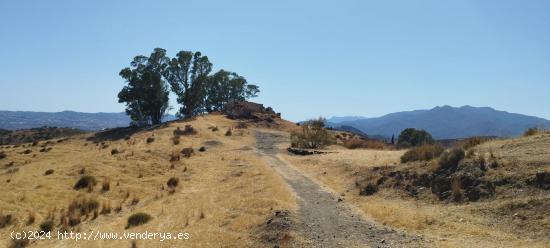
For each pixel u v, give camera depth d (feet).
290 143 173.58
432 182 66.18
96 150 155.43
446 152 74.18
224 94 356.38
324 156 115.65
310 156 122.52
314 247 42.32
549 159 57.47
